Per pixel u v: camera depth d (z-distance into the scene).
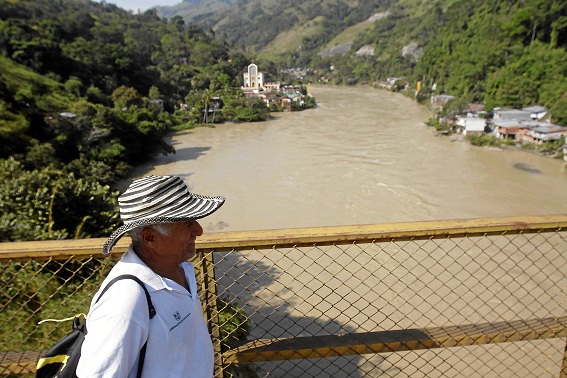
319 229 1.74
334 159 28.78
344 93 82.31
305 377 7.43
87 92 40.72
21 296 3.34
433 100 55.56
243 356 1.96
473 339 1.99
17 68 36.84
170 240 1.37
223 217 18.75
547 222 1.79
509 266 12.45
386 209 19.41
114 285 1.24
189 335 1.34
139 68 55.19
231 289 10.65
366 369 7.68
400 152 30.98
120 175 25.64
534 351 8.22
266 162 28.45
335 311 10.02
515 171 26.03
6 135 22.02
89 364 1.14
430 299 10.63
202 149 33.59
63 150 25.11
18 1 57.59
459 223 1.77
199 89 66.38
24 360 1.88
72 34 55.06
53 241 1.69
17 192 8.70
